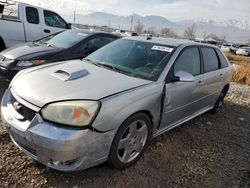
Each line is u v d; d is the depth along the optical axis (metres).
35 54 5.73
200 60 4.69
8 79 5.50
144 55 4.05
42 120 2.76
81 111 2.73
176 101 3.92
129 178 3.19
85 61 4.20
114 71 3.71
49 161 2.79
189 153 4.00
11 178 2.94
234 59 30.70
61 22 9.66
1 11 8.69
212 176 3.50
